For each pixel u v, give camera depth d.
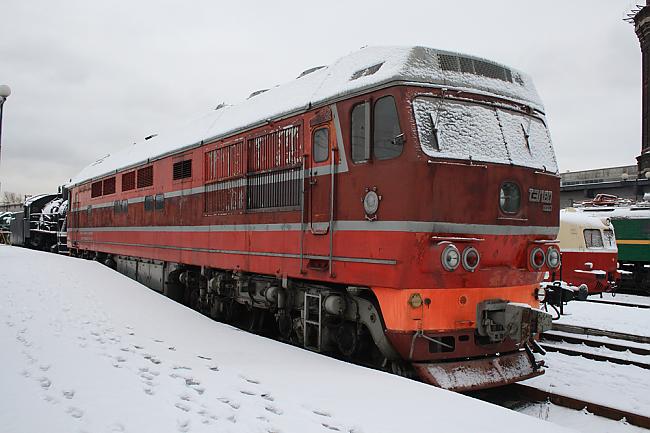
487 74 7.07
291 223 7.99
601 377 7.55
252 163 9.09
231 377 5.62
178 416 4.37
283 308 8.48
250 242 9.03
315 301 7.73
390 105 6.43
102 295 10.75
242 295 9.52
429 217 6.10
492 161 6.61
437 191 6.16
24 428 3.96
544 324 6.56
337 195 7.11
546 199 7.30
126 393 4.88
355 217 6.78
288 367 6.10
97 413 4.34
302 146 7.82
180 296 12.90
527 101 7.43
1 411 4.31
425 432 4.26
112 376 5.40
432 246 6.12
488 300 6.66
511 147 6.93
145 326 8.30
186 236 11.48
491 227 6.55
